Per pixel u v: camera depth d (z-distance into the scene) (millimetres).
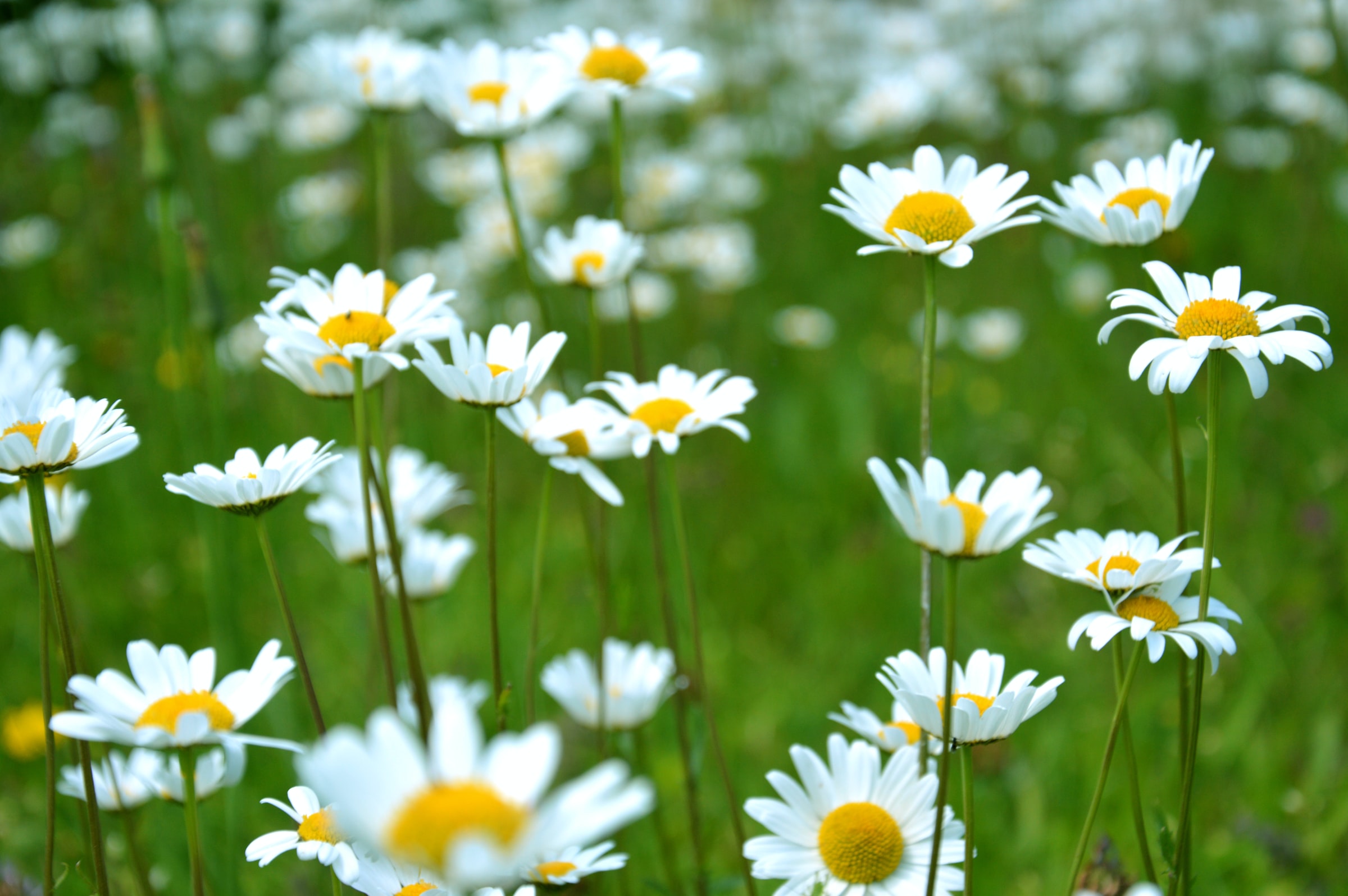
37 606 1450
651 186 2281
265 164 2561
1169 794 1229
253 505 1029
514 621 1420
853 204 1066
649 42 1211
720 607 1530
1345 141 2266
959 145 2709
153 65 1843
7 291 2207
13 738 1237
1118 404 1880
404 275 2113
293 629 1034
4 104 2787
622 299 1924
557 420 1091
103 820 1170
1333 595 1427
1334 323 2043
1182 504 1062
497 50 1207
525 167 2260
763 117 2842
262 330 1041
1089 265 2162
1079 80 2740
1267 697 1287
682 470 1772
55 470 1026
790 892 1037
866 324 2328
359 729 1248
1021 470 1791
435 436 1778
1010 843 1208
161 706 1001
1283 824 1220
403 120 2422
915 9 3188
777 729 1288
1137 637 1019
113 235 2297
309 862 1180
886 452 1831
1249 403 1778
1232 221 2436
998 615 1460
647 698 1157
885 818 1038
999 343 2061
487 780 934
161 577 1520
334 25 2607
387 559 1172
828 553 1646
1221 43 2969
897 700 1015
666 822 1215
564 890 1071
